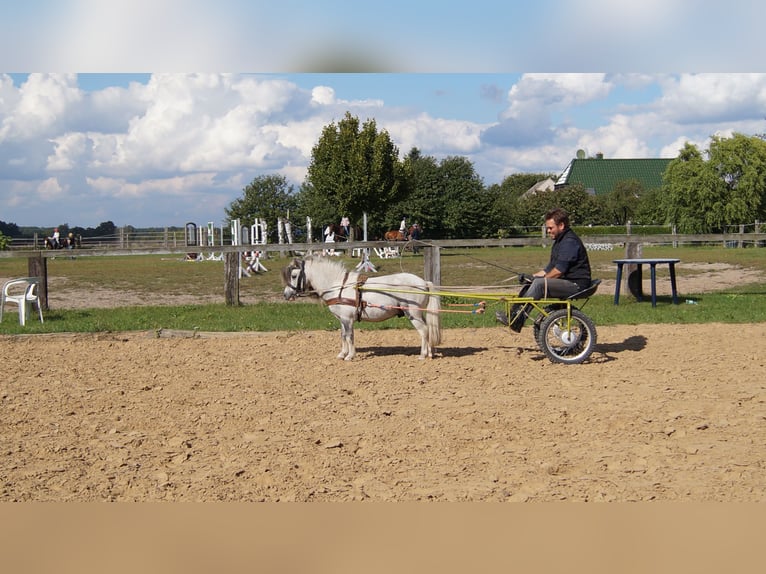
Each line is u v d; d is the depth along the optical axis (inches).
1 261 1823.3
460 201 2600.9
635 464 247.9
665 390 354.6
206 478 240.8
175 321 603.2
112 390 368.2
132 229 2514.8
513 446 270.1
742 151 2124.8
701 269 1107.3
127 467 252.4
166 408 331.6
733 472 239.6
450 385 372.2
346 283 433.7
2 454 267.7
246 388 370.0
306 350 475.8
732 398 337.1
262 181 3036.4
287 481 237.1
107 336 533.0
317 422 305.0
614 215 3324.3
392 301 431.2
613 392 353.1
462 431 288.8
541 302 414.6
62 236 2512.3
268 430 294.7
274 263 1444.4
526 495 223.8
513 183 5354.3
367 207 2113.7
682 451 260.7
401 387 368.5
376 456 260.2
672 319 583.8
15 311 690.2
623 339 503.5
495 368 413.4
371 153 2087.8
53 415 321.7
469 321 580.1
